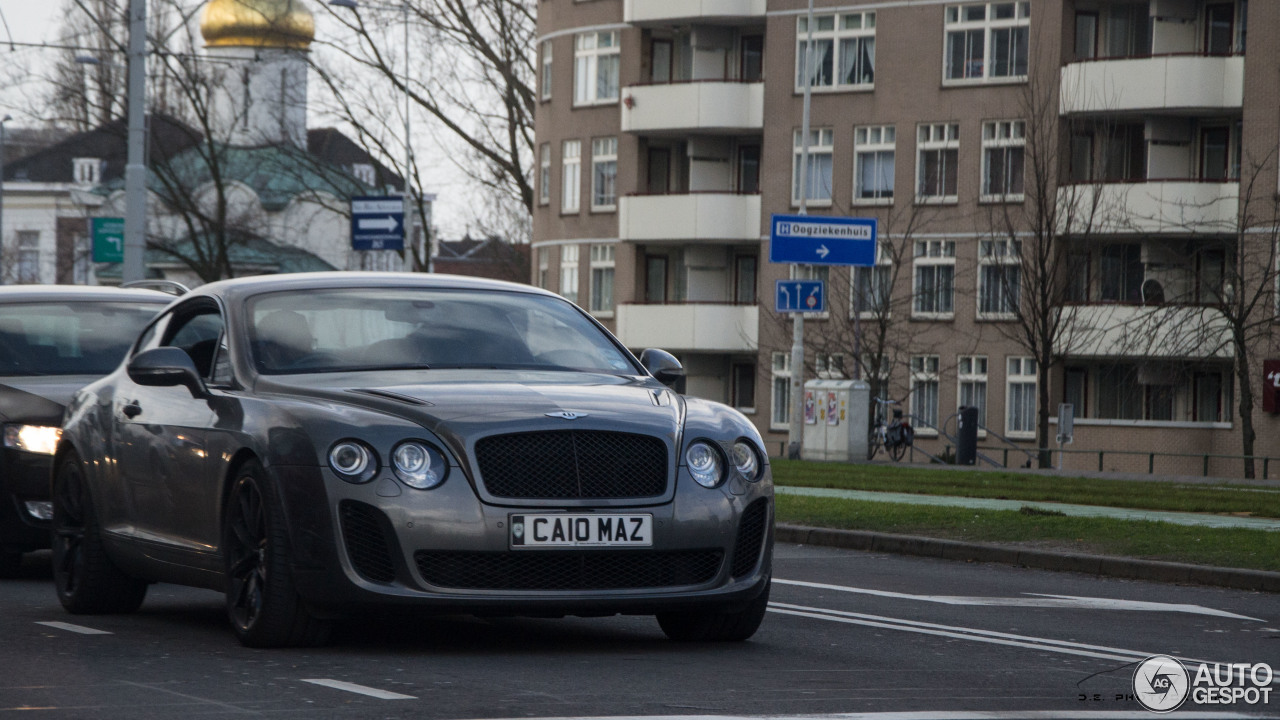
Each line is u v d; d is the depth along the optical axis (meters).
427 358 16.75
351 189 119.31
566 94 107.81
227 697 13.05
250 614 15.76
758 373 100.31
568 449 14.97
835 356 91.56
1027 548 28.14
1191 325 85.38
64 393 22.88
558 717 12.14
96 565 18.77
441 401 15.21
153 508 17.53
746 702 12.98
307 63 105.75
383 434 14.85
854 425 67.94
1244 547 27.34
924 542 29.56
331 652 15.53
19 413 22.52
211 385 17.09
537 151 110.56
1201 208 86.88
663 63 104.69
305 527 14.83
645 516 14.97
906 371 96.44
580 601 14.81
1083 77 89.06
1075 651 16.78
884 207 96.38
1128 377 92.38
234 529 15.88
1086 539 28.89
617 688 13.61
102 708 12.58
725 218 100.50
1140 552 27.11
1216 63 86.88
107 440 18.64
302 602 15.32
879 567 27.23
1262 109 85.75
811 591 22.66
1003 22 93.25
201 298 18.45
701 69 102.31
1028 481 48.25
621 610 15.12
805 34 98.44
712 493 15.36
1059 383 93.75
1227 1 89.62
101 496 18.70
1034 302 82.19
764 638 17.38
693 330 101.81
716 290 103.81
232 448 15.87
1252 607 22.17
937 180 95.56
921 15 95.50
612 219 105.75
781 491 43.38
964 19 94.38
